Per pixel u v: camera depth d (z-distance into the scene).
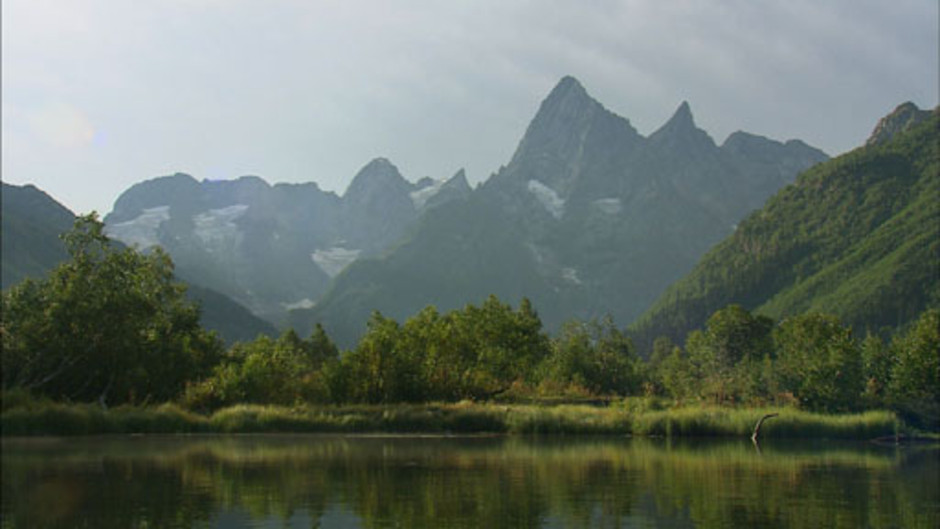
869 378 81.88
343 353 69.19
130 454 37.69
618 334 126.50
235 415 54.66
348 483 27.83
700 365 105.38
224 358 86.00
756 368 78.38
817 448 47.31
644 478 29.78
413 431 54.59
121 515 21.48
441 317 89.31
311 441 46.78
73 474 29.88
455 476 30.03
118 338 66.25
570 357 98.38
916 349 77.06
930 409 73.19
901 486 28.48
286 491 25.84
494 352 78.94
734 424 54.75
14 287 67.25
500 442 46.97
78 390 66.25
